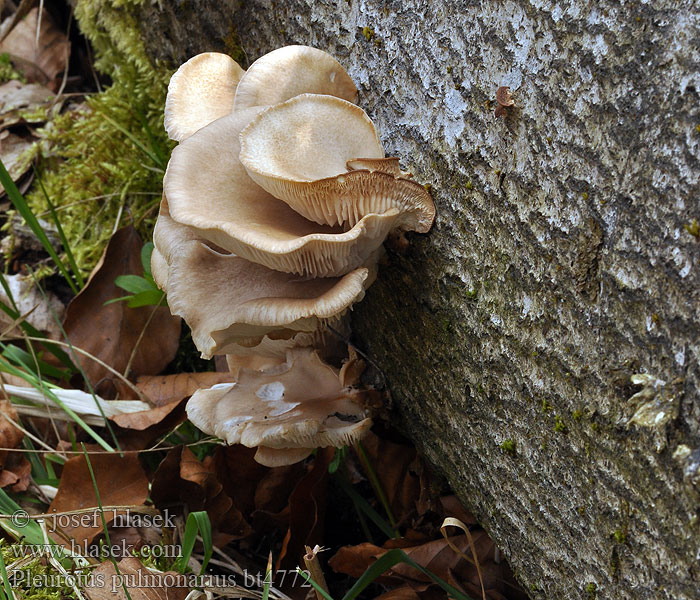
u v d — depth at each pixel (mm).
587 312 1042
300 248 1060
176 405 1177
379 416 1142
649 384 1021
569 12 1034
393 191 1065
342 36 1110
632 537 1037
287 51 1092
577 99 1036
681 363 1016
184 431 1188
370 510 1163
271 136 1072
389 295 1112
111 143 1290
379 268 1110
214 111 1119
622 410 1035
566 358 1050
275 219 1082
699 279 1011
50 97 1372
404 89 1091
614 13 1024
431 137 1085
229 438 1106
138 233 1259
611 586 1048
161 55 1249
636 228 1025
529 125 1051
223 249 1101
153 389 1196
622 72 1024
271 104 1090
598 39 1028
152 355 1213
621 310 1032
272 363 1143
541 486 1068
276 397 1121
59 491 1136
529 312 1061
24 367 1177
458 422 1100
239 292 1081
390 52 1092
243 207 1079
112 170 1279
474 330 1081
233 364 1151
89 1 1271
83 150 1297
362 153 1085
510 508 1085
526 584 1089
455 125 1074
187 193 1072
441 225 1084
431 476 1162
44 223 1286
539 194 1051
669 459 1020
